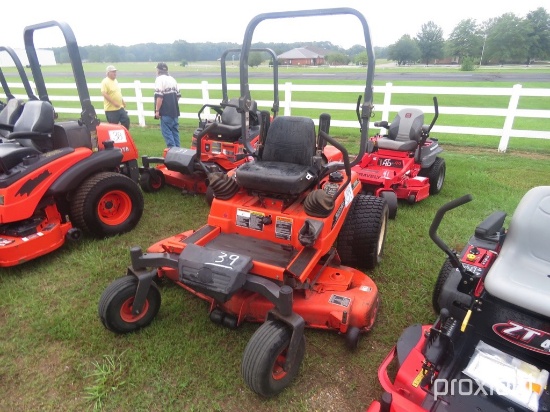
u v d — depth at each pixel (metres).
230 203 3.19
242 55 3.25
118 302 2.76
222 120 6.08
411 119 5.65
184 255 2.64
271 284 2.49
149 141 9.58
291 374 2.50
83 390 2.53
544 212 2.70
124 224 4.50
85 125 4.30
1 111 5.01
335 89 10.05
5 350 2.83
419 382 2.11
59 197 4.12
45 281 3.60
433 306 3.20
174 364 2.69
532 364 2.24
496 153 8.52
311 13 2.97
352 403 2.46
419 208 5.30
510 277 2.51
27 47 4.48
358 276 3.17
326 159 3.66
